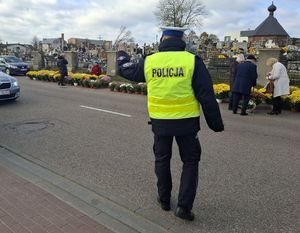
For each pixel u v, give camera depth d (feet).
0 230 10.66
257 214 12.43
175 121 10.85
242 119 30.04
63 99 40.24
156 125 11.20
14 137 22.34
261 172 16.69
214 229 11.34
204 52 103.96
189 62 10.50
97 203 12.87
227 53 104.12
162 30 11.18
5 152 19.11
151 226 11.35
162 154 11.82
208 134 24.03
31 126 25.48
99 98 42.14
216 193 14.12
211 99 10.53
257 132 25.07
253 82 31.37
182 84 10.57
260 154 19.60
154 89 10.94
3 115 29.58
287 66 53.42
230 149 20.47
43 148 19.98
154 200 13.30
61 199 13.04
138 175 15.90
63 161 17.74
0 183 14.37
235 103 32.40
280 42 134.72
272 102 34.09
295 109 34.30
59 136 22.71
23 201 12.71
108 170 16.52
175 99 10.71
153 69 10.82
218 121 10.89
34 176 15.43
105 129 24.88
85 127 25.43
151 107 11.24
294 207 13.03
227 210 12.68
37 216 11.61
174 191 14.20
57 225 11.06
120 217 11.85
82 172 16.20
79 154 18.94
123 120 28.22
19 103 36.32
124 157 18.51
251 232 11.22
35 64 98.37
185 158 11.43
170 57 10.66
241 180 15.58
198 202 13.29
